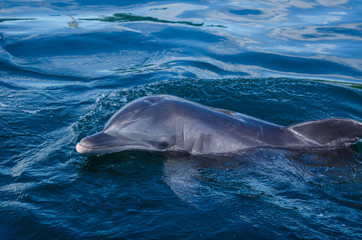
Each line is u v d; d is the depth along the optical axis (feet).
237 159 16.71
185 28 41.16
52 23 41.65
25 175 15.03
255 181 15.44
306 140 17.25
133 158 16.88
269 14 49.08
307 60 33.19
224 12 49.49
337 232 12.12
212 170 16.24
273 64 32.35
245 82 27.53
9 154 16.66
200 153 17.06
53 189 14.15
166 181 15.12
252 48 35.70
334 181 15.26
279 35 40.06
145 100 18.03
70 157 16.74
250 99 24.39
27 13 46.55
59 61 31.01
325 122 16.97
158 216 12.73
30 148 17.33
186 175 15.71
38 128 19.43
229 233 11.96
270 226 12.37
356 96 25.98
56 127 19.69
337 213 13.17
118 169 15.92
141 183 14.88
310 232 12.09
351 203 13.83
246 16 47.83
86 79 27.35
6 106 21.90
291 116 22.47
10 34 36.86
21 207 12.92
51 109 21.88
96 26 40.83
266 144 17.06
